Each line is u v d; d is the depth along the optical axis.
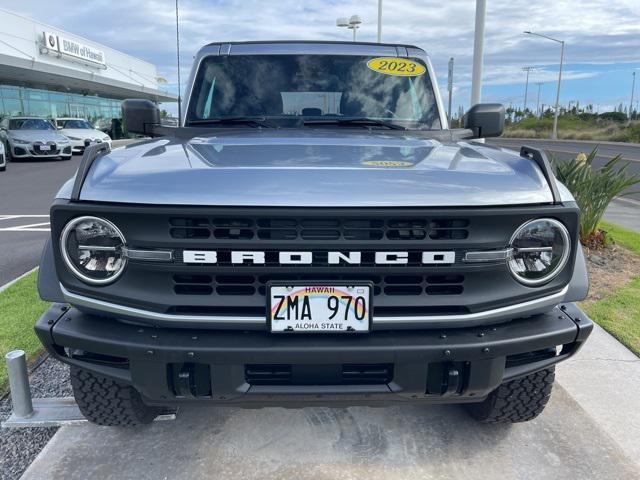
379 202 1.85
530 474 2.40
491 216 1.90
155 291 1.93
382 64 3.45
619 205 10.77
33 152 18.72
